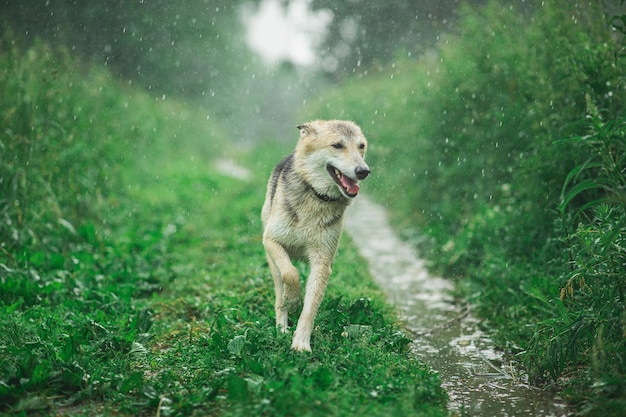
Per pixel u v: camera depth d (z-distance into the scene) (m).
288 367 4.28
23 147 8.01
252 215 11.44
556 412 4.27
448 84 10.93
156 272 7.65
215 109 28.17
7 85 8.41
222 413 3.92
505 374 5.02
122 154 13.03
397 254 9.52
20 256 7.09
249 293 6.55
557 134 6.62
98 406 4.11
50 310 6.04
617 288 4.54
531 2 10.19
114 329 5.27
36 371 4.20
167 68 23.70
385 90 16.31
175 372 4.68
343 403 3.81
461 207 9.87
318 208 5.16
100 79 14.12
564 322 4.73
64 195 8.80
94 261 7.71
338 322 5.35
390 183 13.59
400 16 23.48
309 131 5.27
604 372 4.32
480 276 7.38
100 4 20.64
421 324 6.39
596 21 6.97
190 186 14.62
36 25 19.09
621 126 4.95
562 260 6.10
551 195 6.65
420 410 4.00
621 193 4.45
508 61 8.91
